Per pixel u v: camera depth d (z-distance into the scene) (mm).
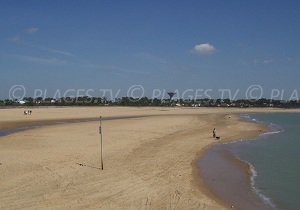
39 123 65438
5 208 15602
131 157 28297
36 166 23719
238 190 20094
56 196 17344
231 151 34469
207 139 43031
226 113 133875
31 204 16141
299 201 18234
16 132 48312
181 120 75875
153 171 23547
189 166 26062
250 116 118688
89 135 43219
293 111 198000
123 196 17672
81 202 16578
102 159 25500
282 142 41938
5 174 21438
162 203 16844
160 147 34562
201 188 20156
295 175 23938
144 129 52188
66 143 35531
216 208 16734
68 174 21719
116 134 44594
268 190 20203
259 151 34562
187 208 16406
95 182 20047
